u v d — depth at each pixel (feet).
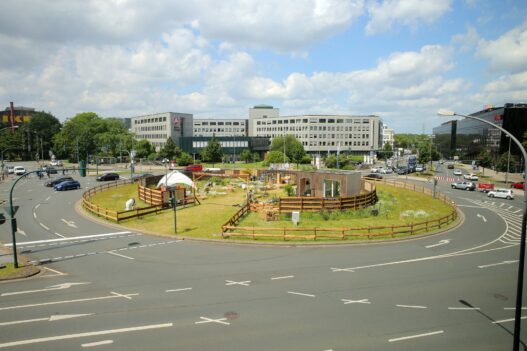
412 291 59.72
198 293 57.72
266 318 49.21
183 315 50.03
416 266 72.95
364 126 536.42
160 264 72.49
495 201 173.17
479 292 59.88
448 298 57.16
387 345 42.73
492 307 54.13
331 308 52.70
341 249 84.89
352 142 533.55
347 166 299.99
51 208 135.74
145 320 48.55
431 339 44.45
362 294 58.03
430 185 232.53
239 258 76.43
